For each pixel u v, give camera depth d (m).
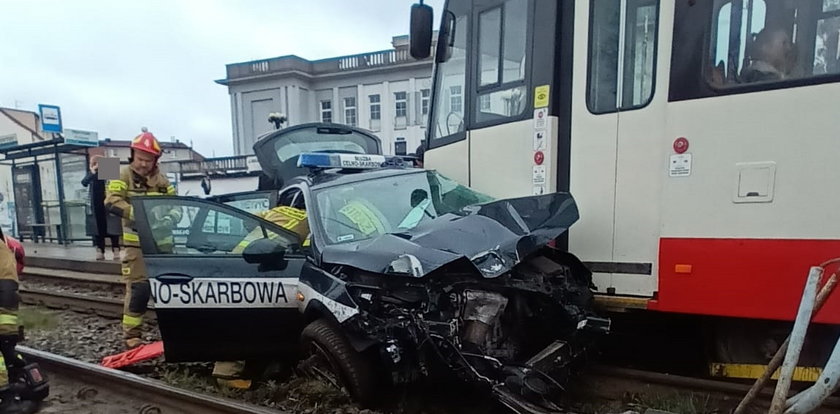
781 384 2.58
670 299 3.86
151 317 7.12
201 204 4.66
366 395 3.78
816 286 2.64
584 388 4.17
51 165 14.25
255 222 4.61
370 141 9.90
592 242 4.27
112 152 33.22
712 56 3.69
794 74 3.47
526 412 3.19
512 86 4.73
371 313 3.60
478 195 4.86
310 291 4.03
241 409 3.70
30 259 11.95
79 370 4.70
